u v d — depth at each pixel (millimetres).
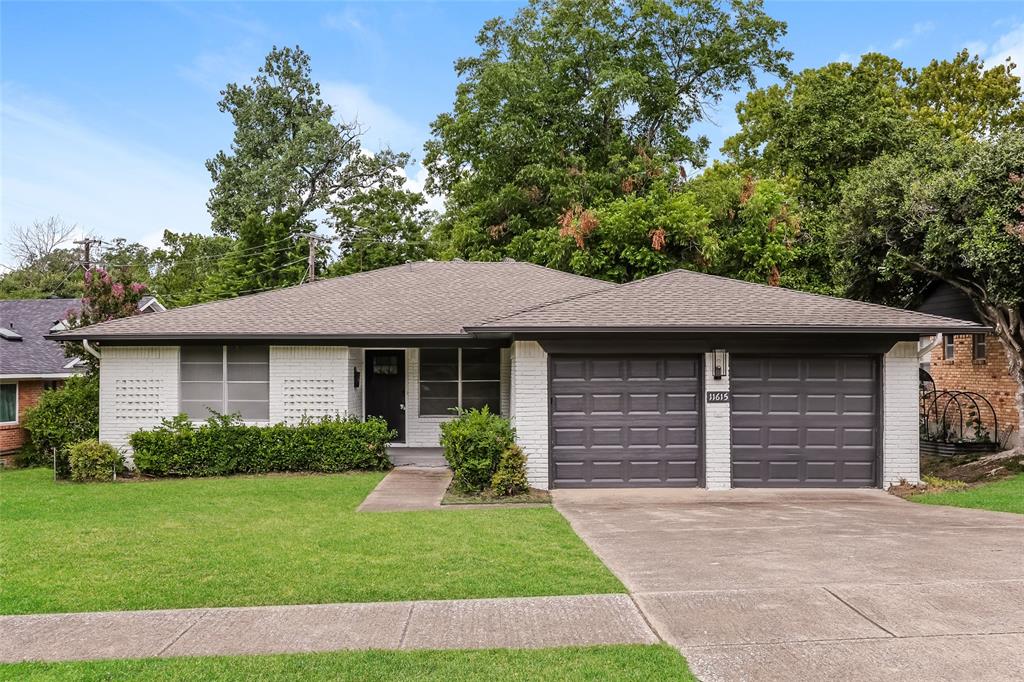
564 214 25844
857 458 11828
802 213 24656
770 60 30266
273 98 44281
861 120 25438
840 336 11656
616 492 11414
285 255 35469
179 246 45875
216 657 4742
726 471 11633
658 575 6457
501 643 4934
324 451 13859
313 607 5734
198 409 14602
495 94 28500
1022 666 4441
